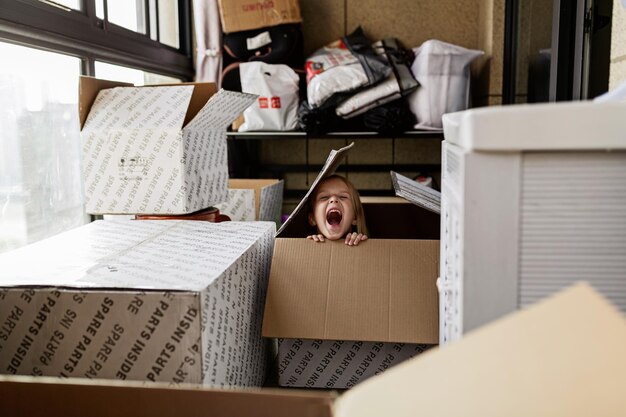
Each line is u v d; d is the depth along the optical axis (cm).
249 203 245
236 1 317
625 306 75
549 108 72
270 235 171
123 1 257
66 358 108
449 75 302
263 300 158
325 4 356
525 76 284
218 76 332
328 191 174
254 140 361
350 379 150
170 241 148
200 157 186
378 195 359
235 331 127
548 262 76
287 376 153
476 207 76
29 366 108
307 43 360
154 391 87
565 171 74
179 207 175
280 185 288
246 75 313
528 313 64
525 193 75
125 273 116
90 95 183
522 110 73
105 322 106
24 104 183
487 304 77
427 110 303
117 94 184
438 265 146
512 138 73
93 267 121
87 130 179
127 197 179
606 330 60
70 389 88
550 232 76
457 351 63
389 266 147
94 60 221
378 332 139
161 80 315
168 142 173
